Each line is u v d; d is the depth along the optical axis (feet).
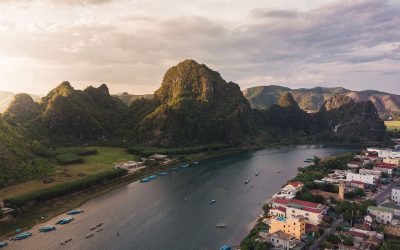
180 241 624.18
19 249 601.21
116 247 604.90
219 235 647.15
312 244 574.15
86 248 602.85
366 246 537.65
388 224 653.71
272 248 555.69
